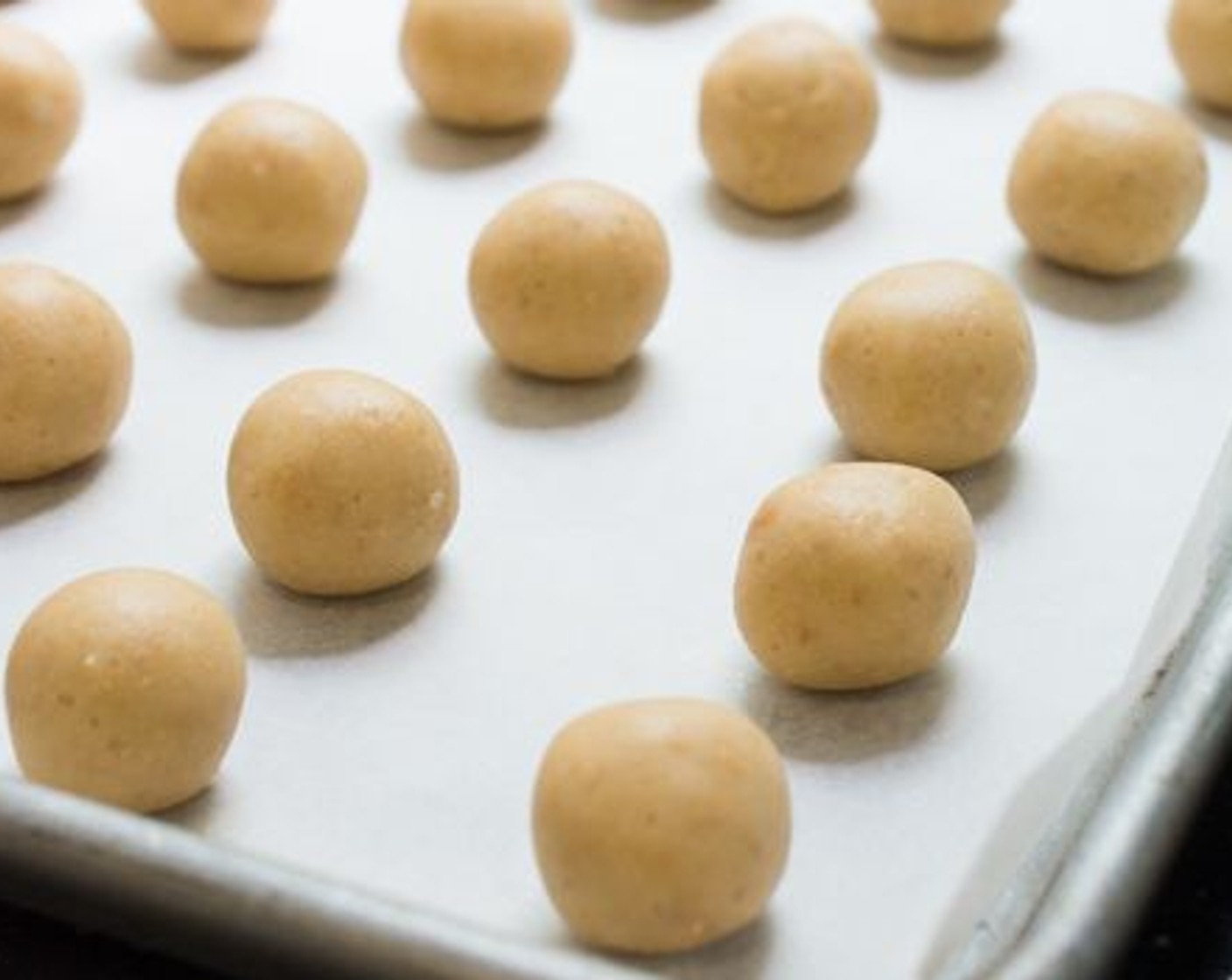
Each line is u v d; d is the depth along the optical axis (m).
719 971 0.39
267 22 0.58
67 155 0.55
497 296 0.49
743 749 0.39
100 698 0.41
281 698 0.43
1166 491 0.47
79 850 0.37
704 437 0.48
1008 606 0.45
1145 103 0.53
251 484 0.45
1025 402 0.48
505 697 0.43
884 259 0.53
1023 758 0.42
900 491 0.43
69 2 0.60
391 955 0.36
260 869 0.37
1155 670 0.42
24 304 0.47
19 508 0.47
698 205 0.54
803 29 0.54
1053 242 0.52
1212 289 0.52
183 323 0.51
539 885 0.40
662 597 0.45
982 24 0.58
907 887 0.40
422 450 0.45
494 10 0.55
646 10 0.60
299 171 0.51
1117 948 0.38
